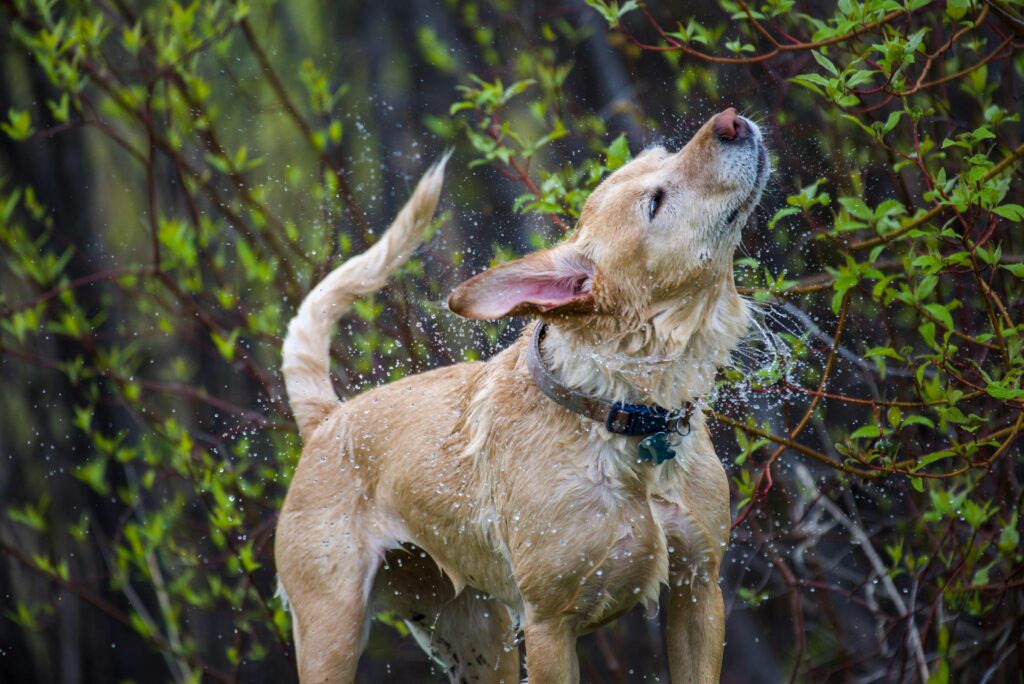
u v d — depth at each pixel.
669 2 13.03
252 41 11.98
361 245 11.90
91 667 16.22
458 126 12.95
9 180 15.22
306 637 8.09
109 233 16.91
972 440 7.95
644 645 13.74
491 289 6.74
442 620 8.59
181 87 11.70
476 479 7.45
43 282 11.47
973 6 7.49
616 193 6.95
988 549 10.25
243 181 13.09
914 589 9.60
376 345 10.58
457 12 16.62
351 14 18.28
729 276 6.98
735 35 11.81
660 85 12.80
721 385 7.76
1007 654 9.38
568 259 6.96
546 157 12.88
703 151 6.79
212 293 12.52
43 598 16.20
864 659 10.79
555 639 7.09
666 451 6.84
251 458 13.84
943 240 7.66
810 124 10.80
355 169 16.75
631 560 6.95
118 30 14.46
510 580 7.50
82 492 15.78
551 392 6.99
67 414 15.59
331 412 8.64
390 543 8.10
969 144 7.04
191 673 11.88
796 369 8.96
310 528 8.20
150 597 15.89
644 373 6.84
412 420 7.96
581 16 14.30
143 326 15.31
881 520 11.97
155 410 12.67
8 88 15.45
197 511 15.09
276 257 12.11
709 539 7.00
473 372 7.84
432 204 8.74
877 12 7.10
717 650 7.03
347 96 17.81
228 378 14.26
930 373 9.78
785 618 13.28
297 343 8.84
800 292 8.16
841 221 7.43
